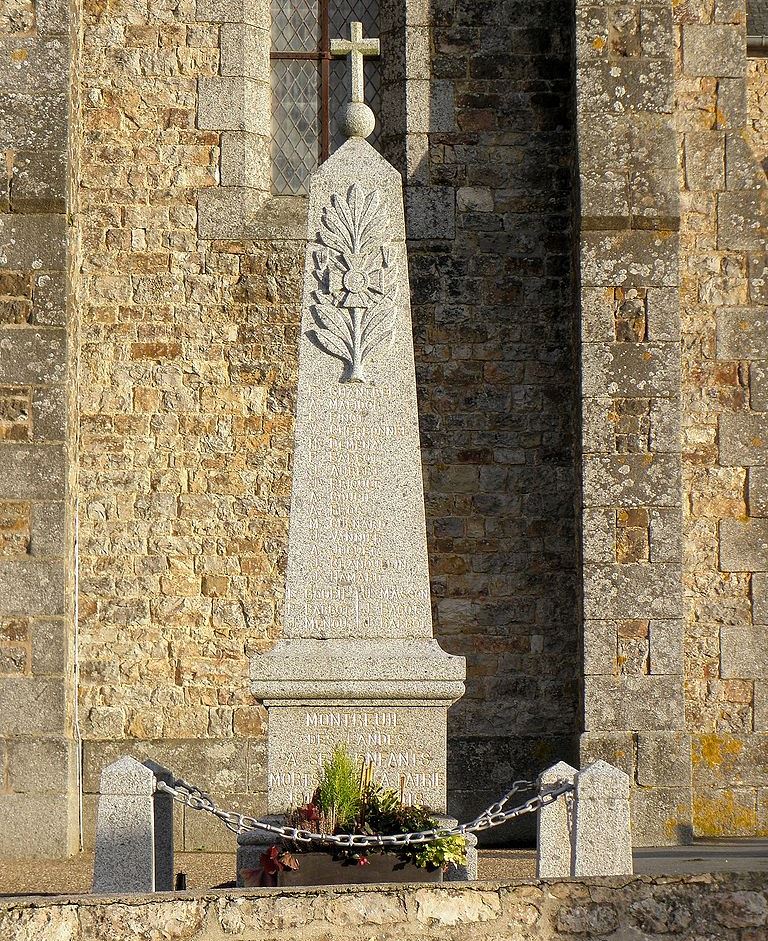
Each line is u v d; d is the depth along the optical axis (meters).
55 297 12.63
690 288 13.38
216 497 13.36
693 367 13.29
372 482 9.40
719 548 13.15
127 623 13.20
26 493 12.45
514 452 13.55
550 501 13.51
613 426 12.77
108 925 6.23
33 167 12.73
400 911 6.36
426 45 13.88
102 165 13.64
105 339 13.46
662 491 12.70
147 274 13.55
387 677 9.07
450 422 13.55
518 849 12.78
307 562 9.30
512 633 13.38
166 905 6.28
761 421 13.24
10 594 12.36
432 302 13.65
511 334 13.64
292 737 9.07
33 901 6.21
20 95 12.80
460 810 13.14
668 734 12.49
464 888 6.41
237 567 13.29
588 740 12.48
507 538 13.46
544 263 13.73
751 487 13.20
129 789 7.93
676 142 13.09
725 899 6.41
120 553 13.27
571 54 13.67
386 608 9.26
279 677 9.05
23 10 12.90
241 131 13.73
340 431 9.45
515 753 13.23
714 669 13.05
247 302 13.55
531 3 13.91
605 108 13.05
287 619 9.24
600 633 12.59
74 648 12.90
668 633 12.59
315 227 9.73
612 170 12.96
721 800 12.87
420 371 13.58
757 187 13.49
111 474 13.33
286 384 13.48
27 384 12.55
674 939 6.38
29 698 12.28
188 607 13.24
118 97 13.72
